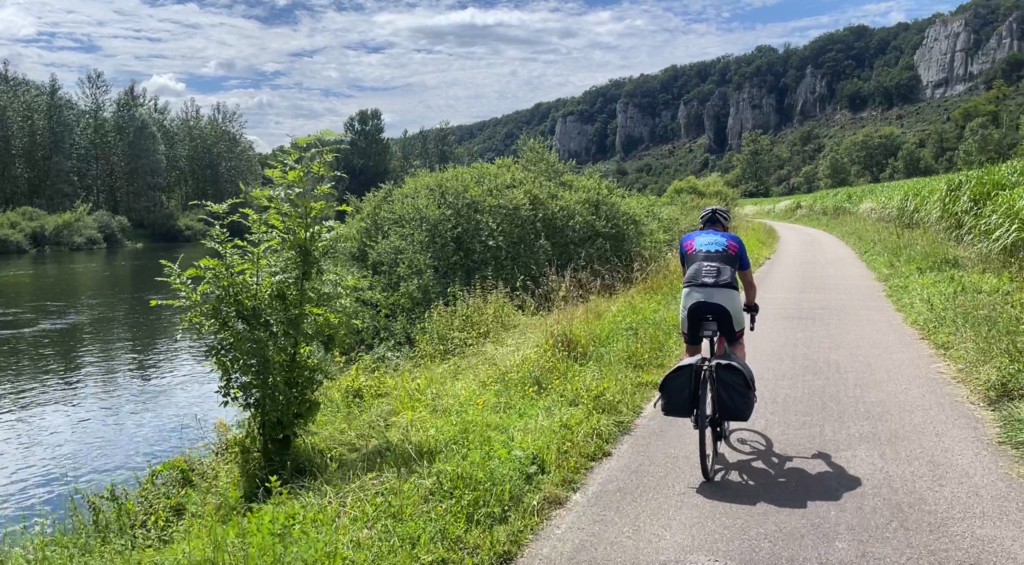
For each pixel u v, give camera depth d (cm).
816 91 17725
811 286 1384
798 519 388
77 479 995
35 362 1762
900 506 396
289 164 670
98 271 3838
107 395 1452
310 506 440
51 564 482
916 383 643
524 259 1711
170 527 524
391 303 1441
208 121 8769
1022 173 1408
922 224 1850
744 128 17825
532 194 1864
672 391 462
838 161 10600
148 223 6800
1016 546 344
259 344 610
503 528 385
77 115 7812
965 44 15500
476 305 1336
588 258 1792
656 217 2355
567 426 553
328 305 650
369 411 736
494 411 634
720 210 522
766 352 815
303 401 629
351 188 8456
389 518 398
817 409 585
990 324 720
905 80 16088
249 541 364
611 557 356
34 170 6875
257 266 646
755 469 467
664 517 400
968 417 539
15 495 939
